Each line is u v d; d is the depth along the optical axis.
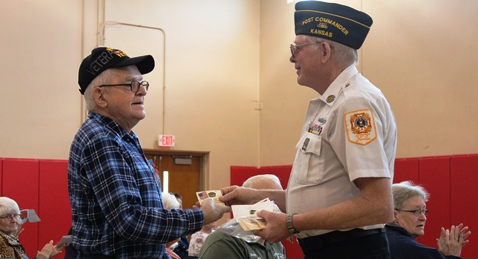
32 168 6.88
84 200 1.94
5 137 6.79
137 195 1.90
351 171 1.65
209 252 2.57
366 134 1.67
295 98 8.04
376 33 6.78
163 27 8.03
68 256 3.03
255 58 8.82
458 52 5.81
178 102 8.07
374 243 1.77
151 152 7.95
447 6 5.94
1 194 6.66
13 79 6.90
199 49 8.32
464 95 5.73
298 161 1.86
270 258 2.72
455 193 5.75
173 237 1.89
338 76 1.86
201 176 8.37
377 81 6.73
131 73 2.09
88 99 2.09
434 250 2.68
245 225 1.76
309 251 1.85
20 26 7.00
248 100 8.69
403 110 6.40
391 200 1.65
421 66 6.21
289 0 8.28
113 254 1.88
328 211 1.66
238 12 8.73
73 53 7.34
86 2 7.49
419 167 6.14
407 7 6.41
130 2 7.79
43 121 7.06
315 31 1.89
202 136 8.23
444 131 5.93
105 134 1.95
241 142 8.56
